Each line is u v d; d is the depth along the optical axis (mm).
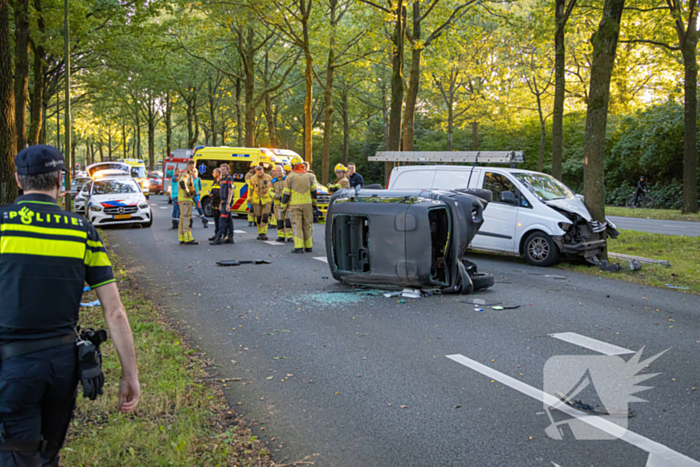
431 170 12148
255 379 4660
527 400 4191
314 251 12320
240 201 19969
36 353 2186
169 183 28500
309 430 3713
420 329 6117
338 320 6504
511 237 10875
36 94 19859
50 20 19391
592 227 10375
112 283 2432
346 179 13703
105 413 3840
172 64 40031
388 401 4188
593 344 5590
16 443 2166
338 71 32406
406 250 7594
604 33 10438
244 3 21250
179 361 4988
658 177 35719
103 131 71750
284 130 56625
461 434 3635
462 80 38344
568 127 43438
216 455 3283
